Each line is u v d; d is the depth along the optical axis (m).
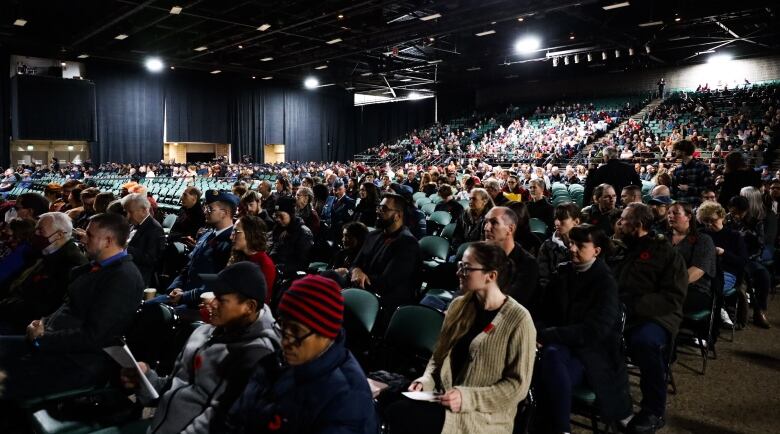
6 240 4.16
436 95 34.59
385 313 3.53
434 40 20.86
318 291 1.50
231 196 4.17
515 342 2.21
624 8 17.19
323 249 6.35
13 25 19.44
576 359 2.69
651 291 3.20
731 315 4.92
